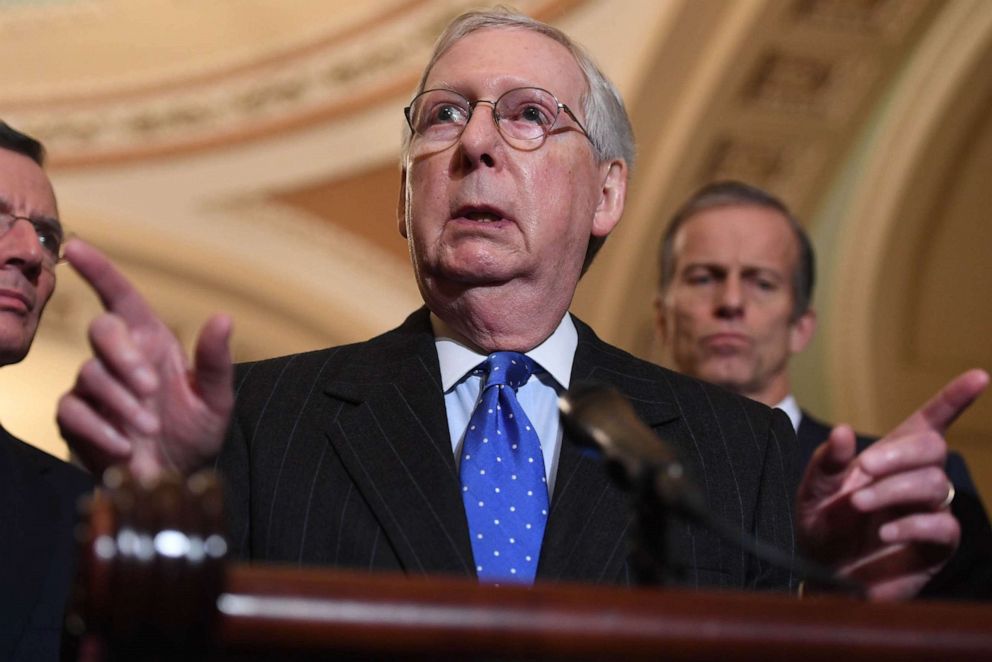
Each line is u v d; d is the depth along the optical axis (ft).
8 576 9.37
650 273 29.73
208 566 4.79
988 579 11.25
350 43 32.55
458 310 8.54
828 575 5.58
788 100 27.61
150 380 6.10
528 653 4.98
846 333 28.40
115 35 34.19
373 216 34.76
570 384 8.46
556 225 8.57
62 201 35.22
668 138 28.07
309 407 8.10
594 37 27.76
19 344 11.03
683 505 5.58
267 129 34.01
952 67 26.30
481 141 8.48
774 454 8.34
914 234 28.04
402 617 4.93
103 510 4.87
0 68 34.55
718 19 26.18
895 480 6.71
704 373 14.80
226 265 35.40
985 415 28.94
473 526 7.65
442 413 8.04
